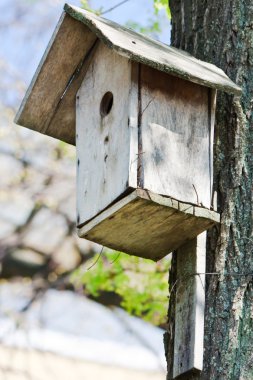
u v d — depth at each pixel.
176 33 5.32
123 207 4.48
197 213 4.54
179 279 4.70
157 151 4.56
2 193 10.50
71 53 5.14
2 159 10.63
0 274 10.15
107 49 4.95
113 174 4.62
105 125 4.80
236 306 4.48
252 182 4.71
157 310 7.50
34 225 10.33
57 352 10.28
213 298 4.57
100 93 4.96
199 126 4.72
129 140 4.52
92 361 10.44
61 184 10.55
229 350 4.41
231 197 4.70
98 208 4.71
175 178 4.57
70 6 4.91
